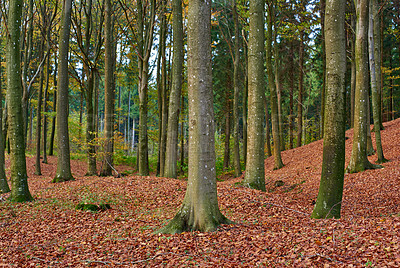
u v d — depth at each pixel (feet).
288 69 92.79
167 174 49.29
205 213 23.00
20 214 29.81
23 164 35.29
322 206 23.91
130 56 82.43
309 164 61.93
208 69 23.35
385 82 99.55
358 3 46.06
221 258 17.63
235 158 69.51
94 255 19.74
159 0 55.83
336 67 22.98
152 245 20.51
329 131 23.52
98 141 55.42
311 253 16.67
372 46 49.03
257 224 24.67
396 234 17.19
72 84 81.87
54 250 21.02
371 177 41.65
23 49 66.64
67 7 49.60
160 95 72.90
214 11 70.33
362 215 28.66
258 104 39.58
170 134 49.62
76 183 45.62
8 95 34.65
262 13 39.55
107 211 31.09
